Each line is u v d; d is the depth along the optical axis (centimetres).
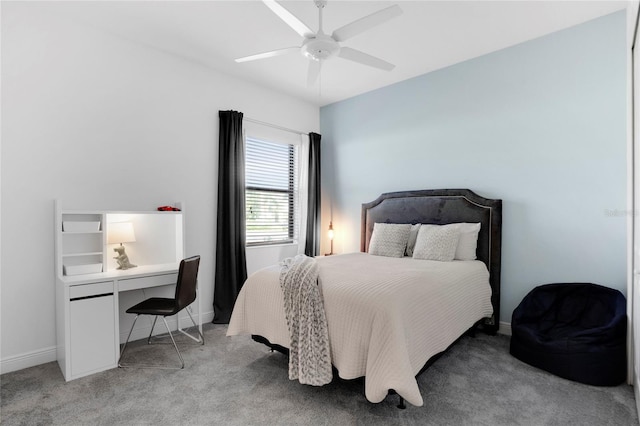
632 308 217
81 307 234
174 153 330
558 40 288
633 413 186
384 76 384
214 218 362
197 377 229
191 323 340
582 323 265
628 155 217
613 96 264
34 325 251
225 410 190
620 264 262
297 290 212
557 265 291
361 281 211
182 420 181
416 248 330
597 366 215
